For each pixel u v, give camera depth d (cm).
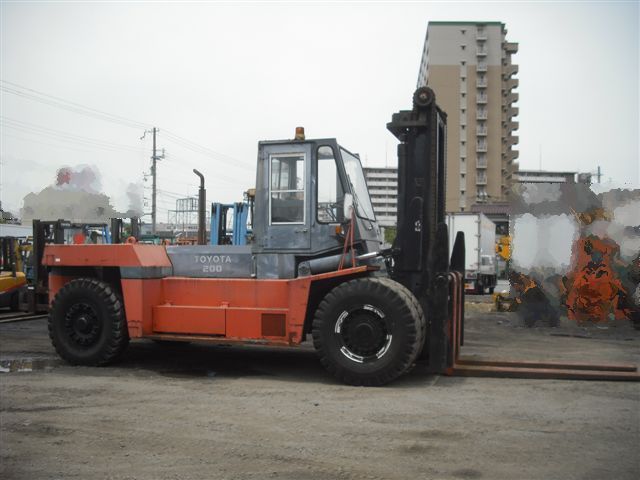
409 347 718
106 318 862
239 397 678
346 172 796
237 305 816
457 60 9825
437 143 808
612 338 1200
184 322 831
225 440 521
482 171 9825
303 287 775
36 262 1538
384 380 727
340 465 459
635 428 551
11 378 788
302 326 776
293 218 799
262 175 810
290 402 653
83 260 879
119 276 906
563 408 621
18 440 526
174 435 536
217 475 441
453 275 818
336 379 775
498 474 440
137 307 841
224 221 982
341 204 783
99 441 521
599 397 668
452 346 789
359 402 651
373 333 729
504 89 9981
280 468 454
